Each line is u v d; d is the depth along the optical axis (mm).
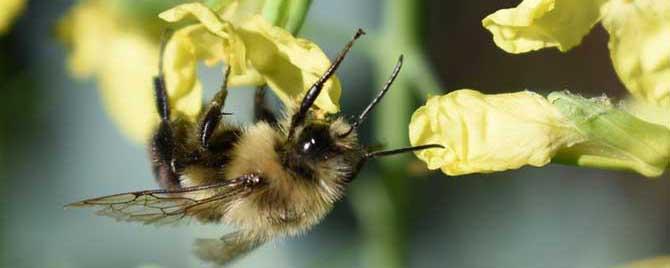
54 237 168
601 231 173
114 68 141
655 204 174
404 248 140
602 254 172
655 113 106
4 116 165
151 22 140
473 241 172
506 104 105
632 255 173
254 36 107
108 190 170
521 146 105
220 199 114
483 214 172
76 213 169
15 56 165
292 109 111
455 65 172
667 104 103
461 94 106
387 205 139
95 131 169
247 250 117
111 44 141
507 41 104
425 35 141
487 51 172
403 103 136
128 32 141
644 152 104
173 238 166
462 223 172
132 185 169
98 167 169
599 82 172
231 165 114
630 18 104
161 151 116
